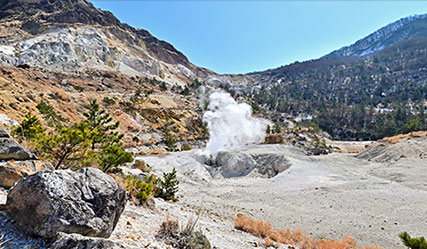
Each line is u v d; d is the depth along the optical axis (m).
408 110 132.75
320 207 13.98
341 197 15.42
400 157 24.88
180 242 4.63
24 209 3.23
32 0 180.75
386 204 13.31
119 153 9.41
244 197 17.06
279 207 14.47
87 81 82.62
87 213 3.41
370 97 180.88
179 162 28.70
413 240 6.04
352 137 115.06
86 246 2.77
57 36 114.75
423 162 21.86
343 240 9.27
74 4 190.00
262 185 20.89
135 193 8.00
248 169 28.30
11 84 40.34
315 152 38.25
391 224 10.66
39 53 93.94
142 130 55.25
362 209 12.95
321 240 9.16
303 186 19.20
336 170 23.56
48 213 3.10
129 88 93.44
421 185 16.56
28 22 140.00
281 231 9.97
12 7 170.88
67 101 48.53
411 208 12.34
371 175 21.62
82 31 133.12
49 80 60.66
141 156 30.34
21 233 3.16
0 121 12.77
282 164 26.23
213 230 7.59
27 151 5.57
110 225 3.72
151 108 71.44
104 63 120.88
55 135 6.58
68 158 6.88
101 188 3.81
